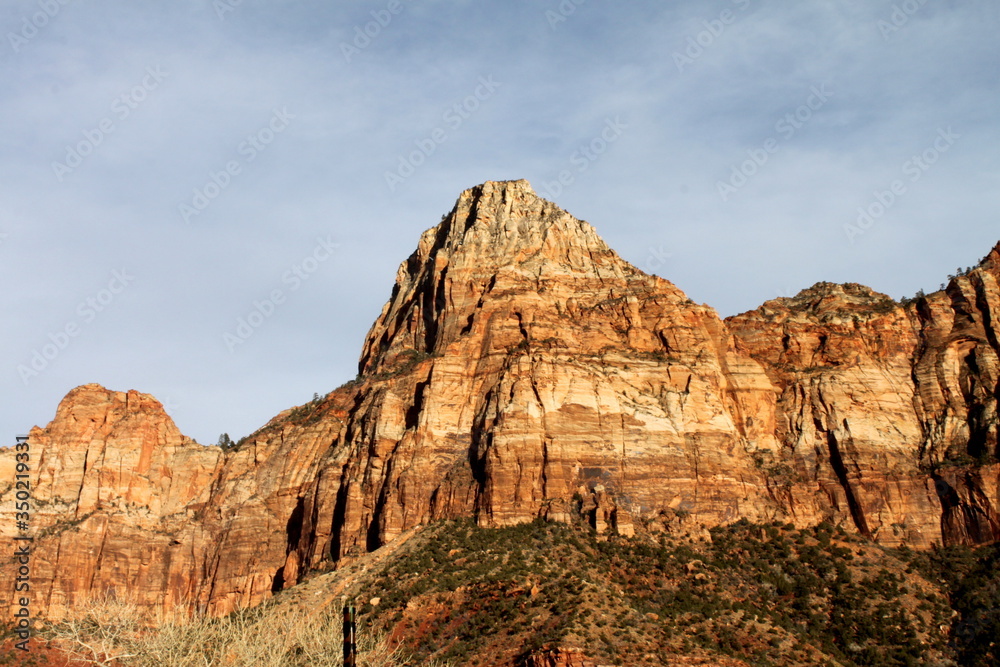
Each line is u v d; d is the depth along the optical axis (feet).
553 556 481.87
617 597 442.09
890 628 477.77
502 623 425.28
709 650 418.31
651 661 395.34
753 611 468.34
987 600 492.95
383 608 455.63
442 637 428.97
